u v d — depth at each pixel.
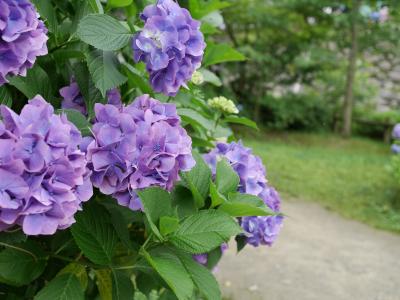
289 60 6.57
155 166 0.60
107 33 0.67
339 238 2.85
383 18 6.44
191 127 1.04
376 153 5.70
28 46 0.54
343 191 3.79
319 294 2.16
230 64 6.37
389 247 2.77
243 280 2.21
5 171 0.47
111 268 0.66
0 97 0.67
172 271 0.56
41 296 0.60
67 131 0.52
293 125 6.79
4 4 0.52
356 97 7.14
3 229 0.49
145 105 0.65
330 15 6.27
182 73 0.68
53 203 0.49
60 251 0.71
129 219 0.73
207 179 0.70
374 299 2.16
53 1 0.79
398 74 7.63
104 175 0.59
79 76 0.71
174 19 0.67
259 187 0.80
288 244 2.68
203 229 0.59
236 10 6.07
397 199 3.59
